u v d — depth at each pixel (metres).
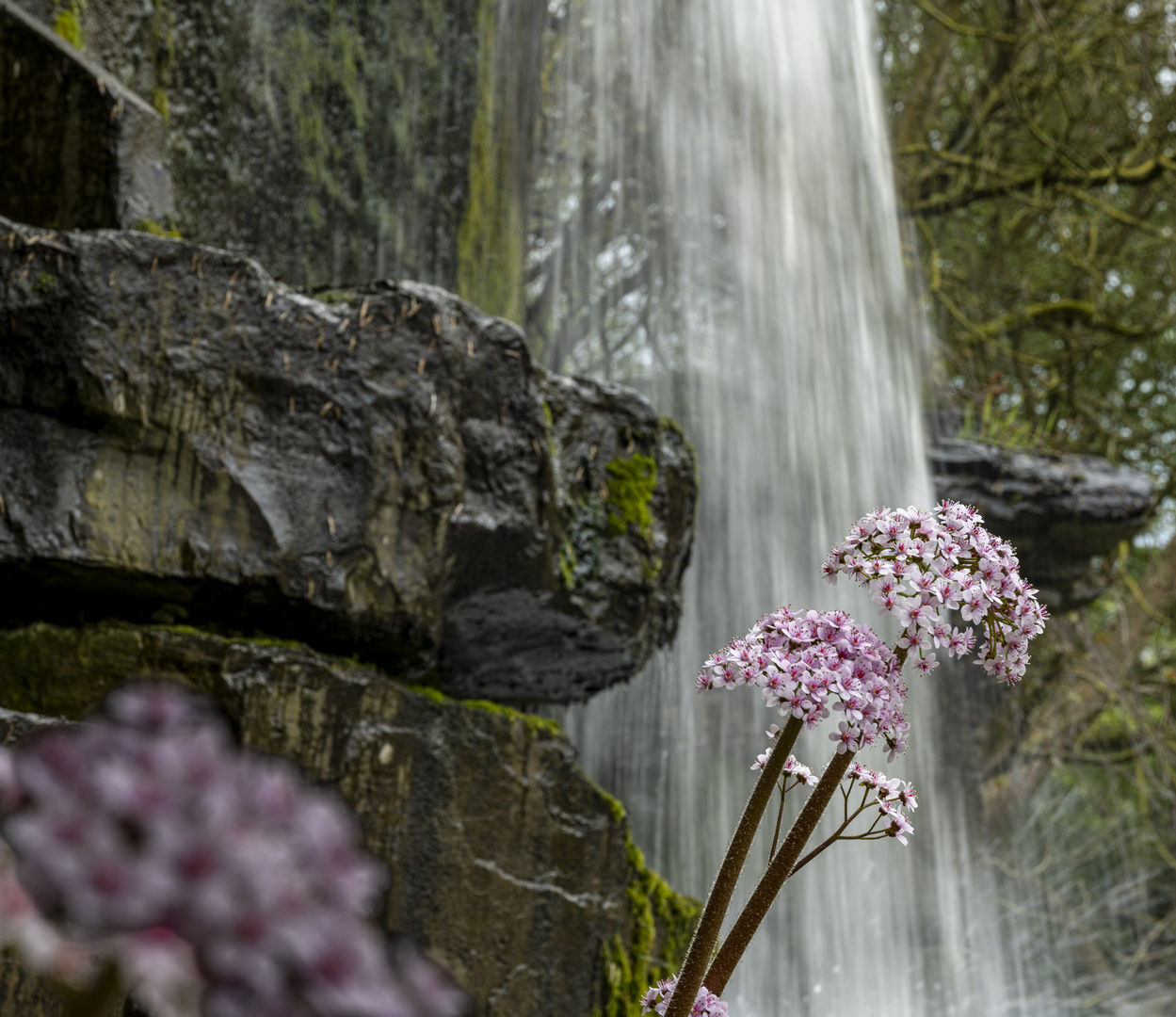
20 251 2.57
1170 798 9.33
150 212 3.33
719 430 7.02
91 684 2.53
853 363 7.37
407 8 4.88
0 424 2.52
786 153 7.35
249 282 2.80
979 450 7.12
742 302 7.26
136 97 3.41
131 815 0.23
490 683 3.73
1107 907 9.95
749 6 7.37
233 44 3.91
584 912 3.32
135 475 2.63
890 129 10.11
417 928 2.88
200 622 2.77
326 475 2.83
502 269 5.79
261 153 4.01
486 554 3.13
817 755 6.80
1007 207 10.74
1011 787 9.57
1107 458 9.87
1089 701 9.72
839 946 6.69
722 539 6.70
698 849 6.25
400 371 2.96
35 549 2.49
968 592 0.91
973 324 9.86
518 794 3.21
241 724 2.61
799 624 0.93
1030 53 9.87
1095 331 10.22
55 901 0.24
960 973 7.19
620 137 7.54
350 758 2.79
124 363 2.62
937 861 7.38
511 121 6.05
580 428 3.51
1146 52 9.05
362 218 4.52
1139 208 10.67
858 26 8.12
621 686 5.98
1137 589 9.73
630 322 7.80
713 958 0.92
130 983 0.28
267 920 0.23
